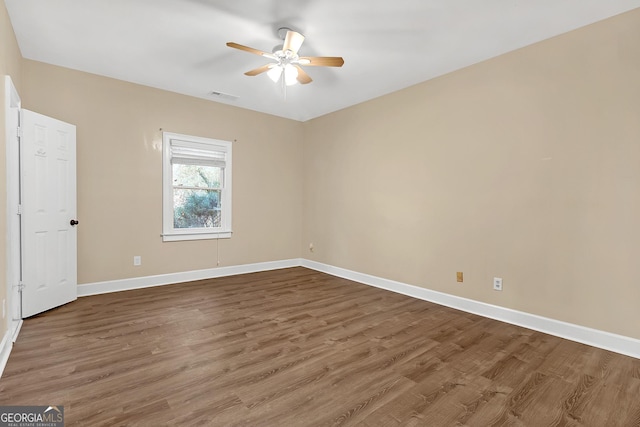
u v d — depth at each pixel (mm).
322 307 3465
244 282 4488
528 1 2344
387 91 4168
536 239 2910
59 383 1944
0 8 2264
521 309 3004
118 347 2441
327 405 1785
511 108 3064
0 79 2299
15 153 2867
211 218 4820
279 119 5371
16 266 2883
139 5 2451
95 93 3748
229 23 2682
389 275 4211
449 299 3549
